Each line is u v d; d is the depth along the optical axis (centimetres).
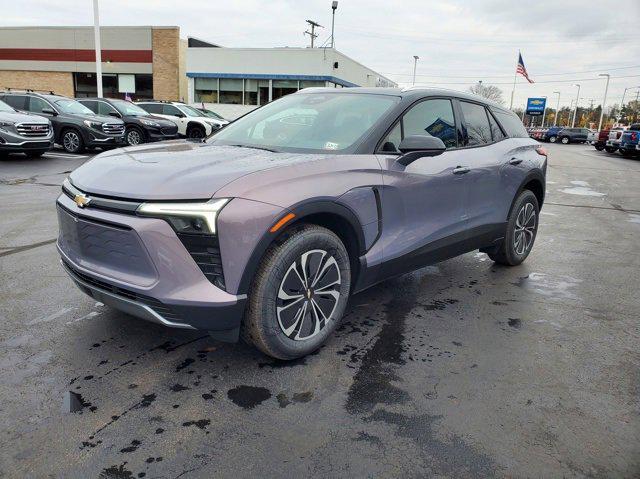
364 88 390
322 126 348
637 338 346
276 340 274
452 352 313
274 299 268
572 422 244
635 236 682
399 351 312
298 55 2983
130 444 217
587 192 1140
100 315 345
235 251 245
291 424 234
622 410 256
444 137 387
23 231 570
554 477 206
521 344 329
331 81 3019
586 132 4731
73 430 225
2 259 465
